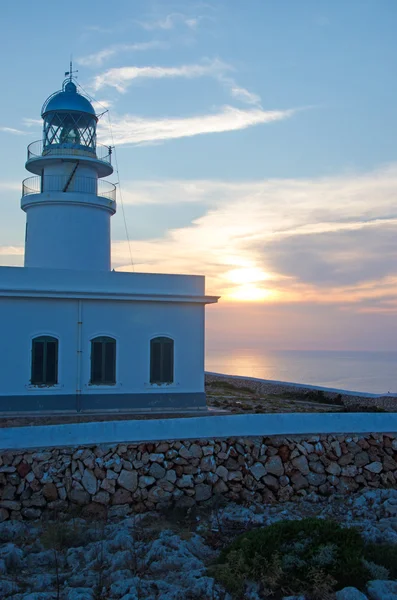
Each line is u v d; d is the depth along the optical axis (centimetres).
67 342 2219
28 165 2666
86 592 922
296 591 922
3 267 2183
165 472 1398
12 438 1369
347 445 1512
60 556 1088
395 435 1547
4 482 1326
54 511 1322
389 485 1491
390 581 912
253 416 1510
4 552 1071
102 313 2264
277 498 1431
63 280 2239
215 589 918
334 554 988
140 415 2197
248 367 14625
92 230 2597
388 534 1093
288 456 1471
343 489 1466
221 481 1417
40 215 2573
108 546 1105
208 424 1474
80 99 2658
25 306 2184
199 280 2389
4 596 924
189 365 2358
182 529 1244
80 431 1407
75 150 2603
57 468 1354
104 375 2258
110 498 1357
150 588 933
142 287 2325
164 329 2333
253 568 962
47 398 2183
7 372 2155
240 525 1235
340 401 2928
